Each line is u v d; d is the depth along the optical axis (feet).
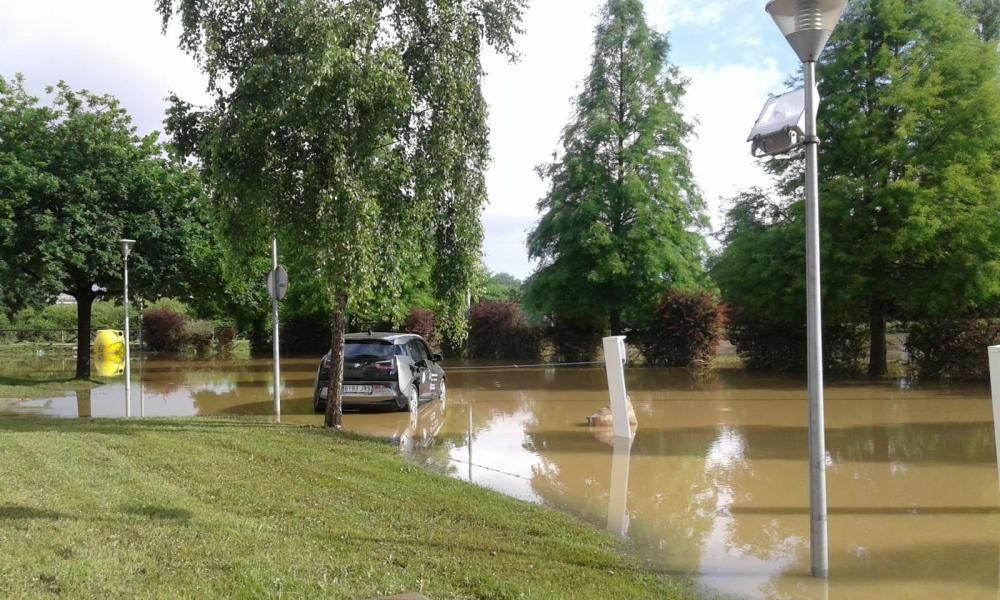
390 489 24.03
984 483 26.63
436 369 51.96
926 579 17.11
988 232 55.52
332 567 16.08
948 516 22.48
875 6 61.46
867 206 58.80
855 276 58.59
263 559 16.35
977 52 58.75
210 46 30.55
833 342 67.77
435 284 36.99
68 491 21.93
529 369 79.36
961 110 56.24
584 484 27.02
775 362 71.31
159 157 66.64
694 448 33.68
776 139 16.81
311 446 31.24
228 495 22.31
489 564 16.88
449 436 37.47
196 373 78.38
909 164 57.16
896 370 66.03
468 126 34.27
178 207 66.18
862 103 63.00
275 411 44.68
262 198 31.76
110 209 63.36
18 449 28.43
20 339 134.00
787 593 16.20
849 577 17.24
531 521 21.02
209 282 67.92
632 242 79.66
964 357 58.70
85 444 30.01
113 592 14.21
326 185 31.04
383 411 46.91
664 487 26.55
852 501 24.32
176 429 35.12
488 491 24.82
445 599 14.53
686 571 17.62
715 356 78.23
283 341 110.63
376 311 38.14
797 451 32.71
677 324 74.28
